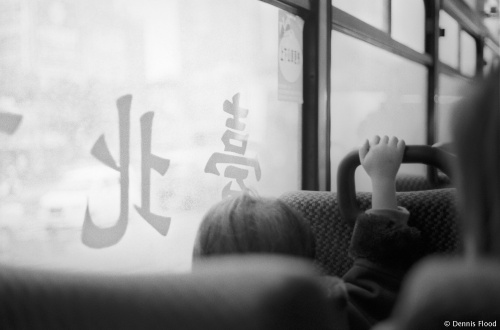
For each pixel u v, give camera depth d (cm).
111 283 54
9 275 58
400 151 133
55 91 144
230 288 51
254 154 218
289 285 51
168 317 52
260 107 221
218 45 198
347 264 156
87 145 151
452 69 498
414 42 402
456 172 47
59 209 143
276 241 76
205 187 193
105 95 157
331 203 157
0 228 130
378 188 132
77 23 149
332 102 265
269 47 223
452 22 509
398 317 44
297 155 244
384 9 331
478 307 40
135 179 166
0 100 131
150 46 171
